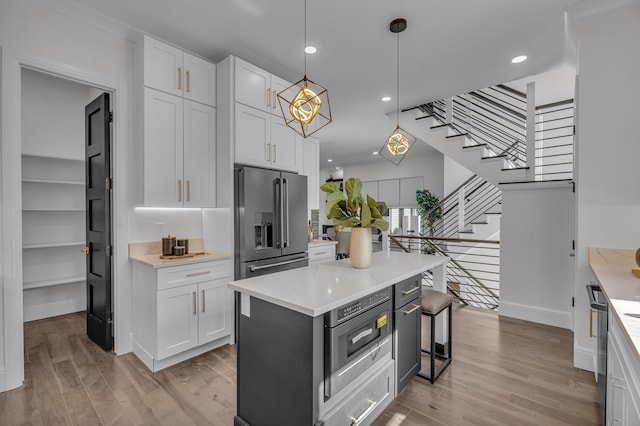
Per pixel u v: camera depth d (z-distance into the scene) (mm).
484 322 3506
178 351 2500
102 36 2541
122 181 2664
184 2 2268
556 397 2076
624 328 1011
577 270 2404
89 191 2994
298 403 1440
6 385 2111
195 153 2865
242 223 2836
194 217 3180
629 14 2191
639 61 2164
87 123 3010
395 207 8695
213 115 3000
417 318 2201
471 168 4180
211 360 2592
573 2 2258
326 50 2934
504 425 1809
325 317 1446
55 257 3576
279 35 2693
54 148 3549
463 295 5543
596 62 2287
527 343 2938
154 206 2594
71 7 2299
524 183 3562
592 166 2311
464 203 6086
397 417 1874
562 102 4719
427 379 2281
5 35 2109
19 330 2170
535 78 4395
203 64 2926
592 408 1959
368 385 1694
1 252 2092
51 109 3533
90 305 2994
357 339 1587
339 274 1970
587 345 2428
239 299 1746
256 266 2904
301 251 3389
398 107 4512
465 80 3586
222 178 2951
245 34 2680
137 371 2398
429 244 4941
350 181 2154
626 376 1177
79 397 2057
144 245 2795
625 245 2221
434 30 2600
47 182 3332
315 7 2314
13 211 2127
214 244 3064
